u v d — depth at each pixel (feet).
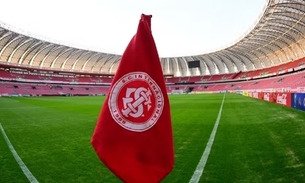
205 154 18.58
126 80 6.66
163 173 6.47
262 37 174.60
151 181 6.37
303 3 104.42
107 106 6.68
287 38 168.45
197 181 13.32
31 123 37.63
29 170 15.85
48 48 200.44
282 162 16.06
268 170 14.67
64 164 17.01
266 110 48.78
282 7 113.80
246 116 40.50
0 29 147.33
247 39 180.34
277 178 13.39
